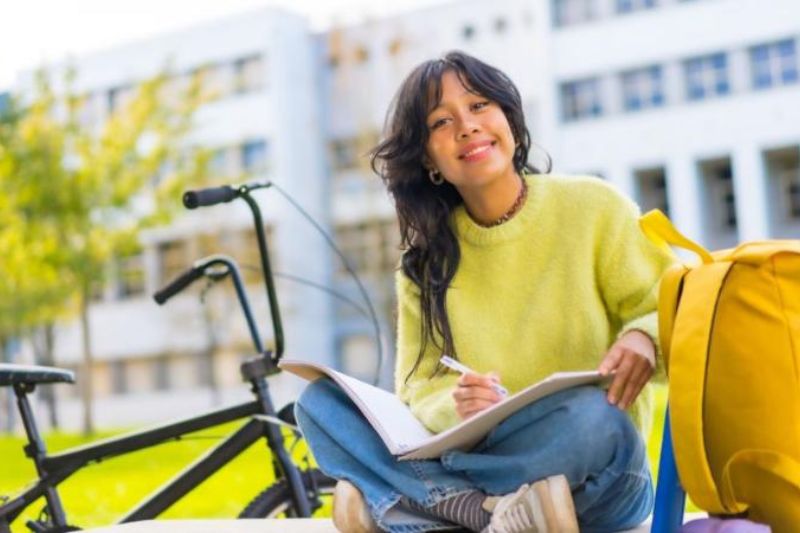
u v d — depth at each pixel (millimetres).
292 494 2785
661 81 21172
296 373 1890
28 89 16797
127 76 25438
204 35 25188
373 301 23141
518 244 1976
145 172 16234
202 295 2893
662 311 1657
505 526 1656
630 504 1813
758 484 1595
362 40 23031
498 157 1932
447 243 2008
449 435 1660
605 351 1925
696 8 20766
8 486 5512
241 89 24953
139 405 26312
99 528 2104
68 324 20109
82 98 16578
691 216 20953
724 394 1593
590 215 1950
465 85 1938
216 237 23594
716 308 1598
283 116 24406
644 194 22109
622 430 1701
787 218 20922
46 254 15750
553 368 1936
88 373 16016
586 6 21719
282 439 2799
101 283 16391
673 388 1594
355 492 1796
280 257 23906
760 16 20219
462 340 1976
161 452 6762
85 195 15586
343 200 24188
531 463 1691
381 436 1745
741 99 20484
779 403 1570
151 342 25766
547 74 21797
